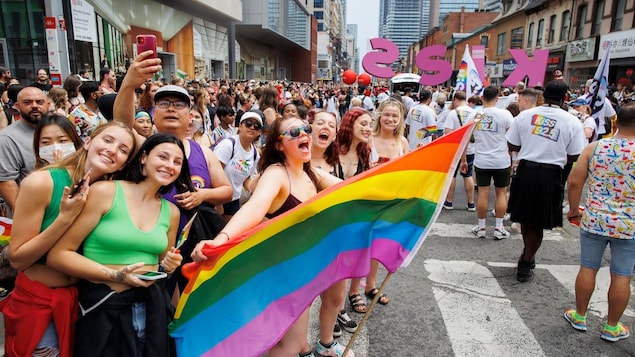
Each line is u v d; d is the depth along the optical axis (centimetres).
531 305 404
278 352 261
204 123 643
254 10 3472
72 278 214
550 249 548
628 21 2122
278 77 5416
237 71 3594
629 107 321
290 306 240
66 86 664
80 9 1406
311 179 287
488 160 556
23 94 350
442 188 262
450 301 410
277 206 267
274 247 238
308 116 744
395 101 430
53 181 205
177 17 2280
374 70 1303
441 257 515
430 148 261
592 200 338
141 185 220
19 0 1277
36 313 206
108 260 206
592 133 720
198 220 275
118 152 213
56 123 282
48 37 839
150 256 218
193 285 222
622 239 327
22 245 200
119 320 206
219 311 229
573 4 2708
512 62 3609
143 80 273
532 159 437
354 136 385
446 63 1265
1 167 342
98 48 1547
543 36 3191
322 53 8625
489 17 6469
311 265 247
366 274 258
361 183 254
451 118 661
